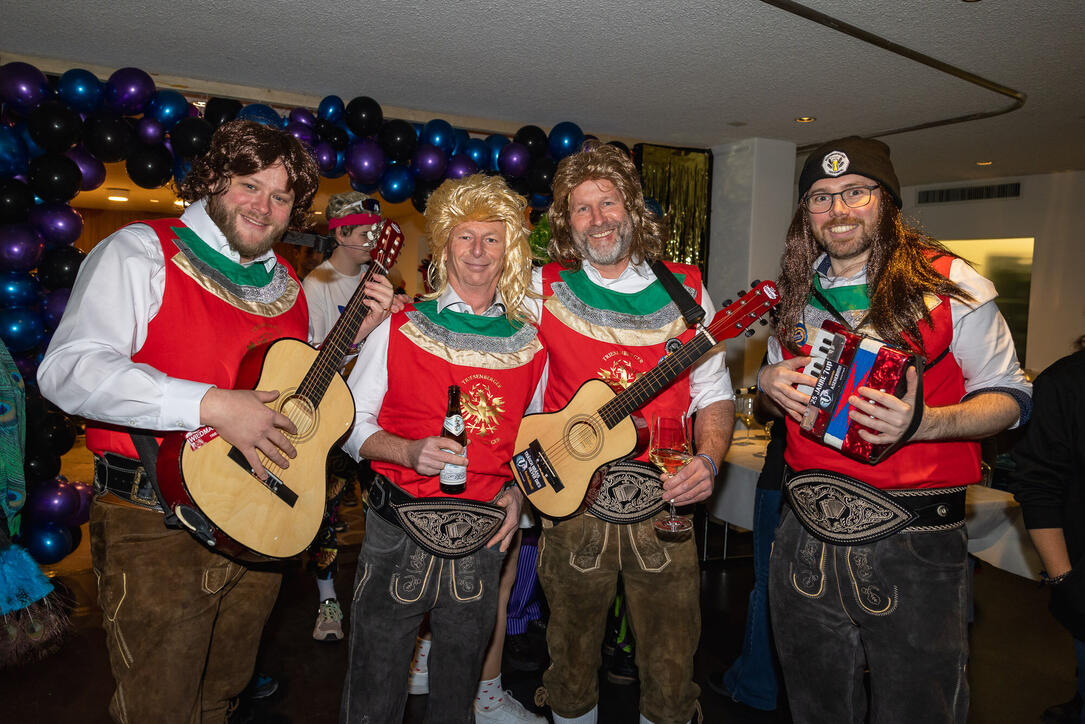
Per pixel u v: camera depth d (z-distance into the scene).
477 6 3.30
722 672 3.18
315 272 3.38
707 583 4.19
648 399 2.10
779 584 1.84
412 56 4.00
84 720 2.71
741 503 3.54
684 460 1.98
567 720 2.17
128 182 8.30
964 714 1.67
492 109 5.14
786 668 1.85
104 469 1.83
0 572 1.86
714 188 6.42
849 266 1.81
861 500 1.69
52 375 1.67
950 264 1.75
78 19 3.50
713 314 2.27
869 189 1.72
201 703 1.99
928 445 1.68
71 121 3.31
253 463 1.72
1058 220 7.39
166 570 1.80
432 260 2.11
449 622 1.94
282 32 3.66
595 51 3.89
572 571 2.12
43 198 3.35
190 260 1.84
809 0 3.22
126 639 1.78
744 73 4.25
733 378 5.96
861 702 1.82
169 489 1.68
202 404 1.66
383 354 1.98
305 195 2.01
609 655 3.29
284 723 2.73
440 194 2.03
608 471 2.09
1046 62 4.04
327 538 3.26
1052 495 2.00
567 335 2.14
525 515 2.50
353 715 1.89
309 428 1.89
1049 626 3.70
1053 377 2.00
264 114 3.16
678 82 4.44
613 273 2.21
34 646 3.00
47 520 3.38
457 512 1.90
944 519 1.68
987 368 1.74
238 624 2.03
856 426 1.63
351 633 1.94
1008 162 6.93
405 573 1.90
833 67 4.13
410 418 1.96
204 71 4.33
